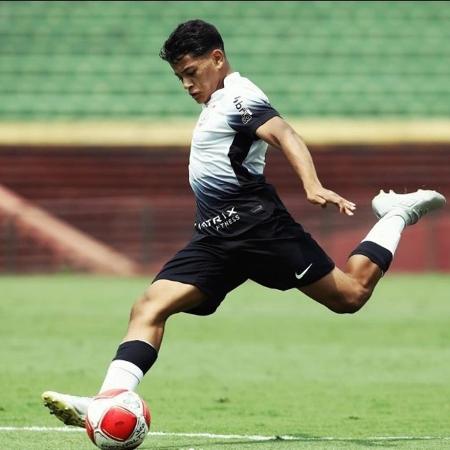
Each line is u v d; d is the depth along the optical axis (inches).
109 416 752.3
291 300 2546.8
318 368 1482.5
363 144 3476.9
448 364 1523.1
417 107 3713.1
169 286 804.0
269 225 800.9
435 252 3216.0
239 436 937.5
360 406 1153.4
